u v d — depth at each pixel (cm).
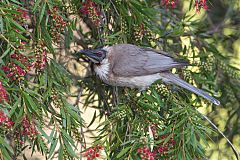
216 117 1441
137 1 1143
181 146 1041
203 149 1077
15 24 964
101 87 1246
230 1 1547
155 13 1188
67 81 1057
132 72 1186
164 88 1152
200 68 1268
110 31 1200
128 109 1080
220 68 1337
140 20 1138
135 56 1191
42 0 1009
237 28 1505
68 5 1118
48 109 1055
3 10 966
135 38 1177
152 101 1101
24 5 1062
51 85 1023
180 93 1210
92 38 1284
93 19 1111
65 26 1067
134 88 1225
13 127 957
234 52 1505
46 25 1035
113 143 1077
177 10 1389
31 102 958
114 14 1187
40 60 1001
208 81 1245
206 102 1277
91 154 1020
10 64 964
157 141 1023
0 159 938
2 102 925
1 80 934
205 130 1072
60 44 1254
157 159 1055
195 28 1336
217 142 1395
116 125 1073
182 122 1047
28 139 1012
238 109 1404
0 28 978
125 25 1160
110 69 1196
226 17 1530
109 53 1200
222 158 1441
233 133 1423
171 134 1032
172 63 1188
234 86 1367
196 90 1173
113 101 1205
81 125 1052
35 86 1026
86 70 1404
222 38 1488
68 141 1019
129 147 1012
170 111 1131
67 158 1020
